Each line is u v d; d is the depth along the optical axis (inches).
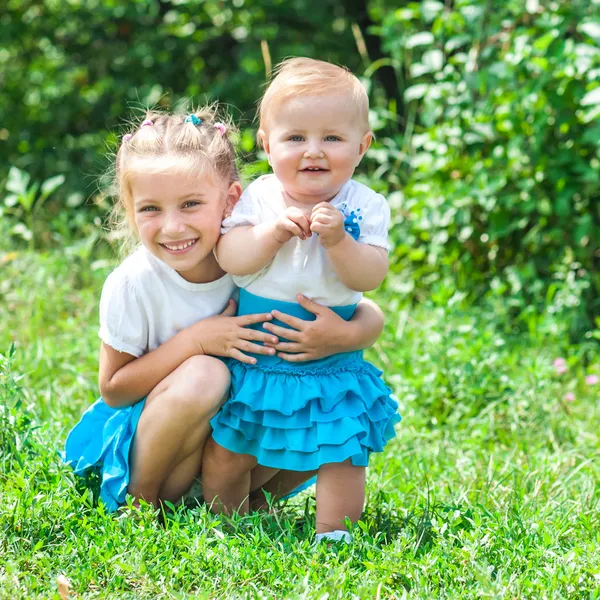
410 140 289.9
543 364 200.2
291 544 119.4
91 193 353.1
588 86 230.5
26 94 397.7
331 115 125.9
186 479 139.1
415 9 277.9
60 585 107.7
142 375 132.8
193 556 115.0
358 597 107.4
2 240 267.6
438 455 169.6
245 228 129.6
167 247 129.4
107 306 133.3
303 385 128.9
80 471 138.6
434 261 254.8
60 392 188.2
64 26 391.5
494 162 251.3
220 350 131.5
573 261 249.1
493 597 107.1
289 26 395.9
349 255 125.4
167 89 394.0
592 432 188.1
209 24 390.3
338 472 129.0
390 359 216.4
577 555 117.4
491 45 256.1
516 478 152.5
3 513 121.6
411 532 125.9
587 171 239.5
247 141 267.0
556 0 249.1
